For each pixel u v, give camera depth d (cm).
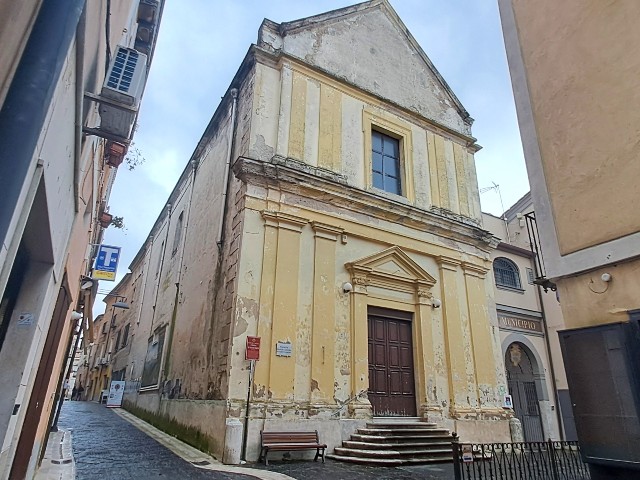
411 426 1046
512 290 1572
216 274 1149
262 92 1195
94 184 599
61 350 745
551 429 1426
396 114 1463
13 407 325
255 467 802
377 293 1170
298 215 1105
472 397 1209
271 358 948
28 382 378
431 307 1247
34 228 297
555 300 1582
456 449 603
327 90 1319
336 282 1108
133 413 1958
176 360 1399
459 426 1138
